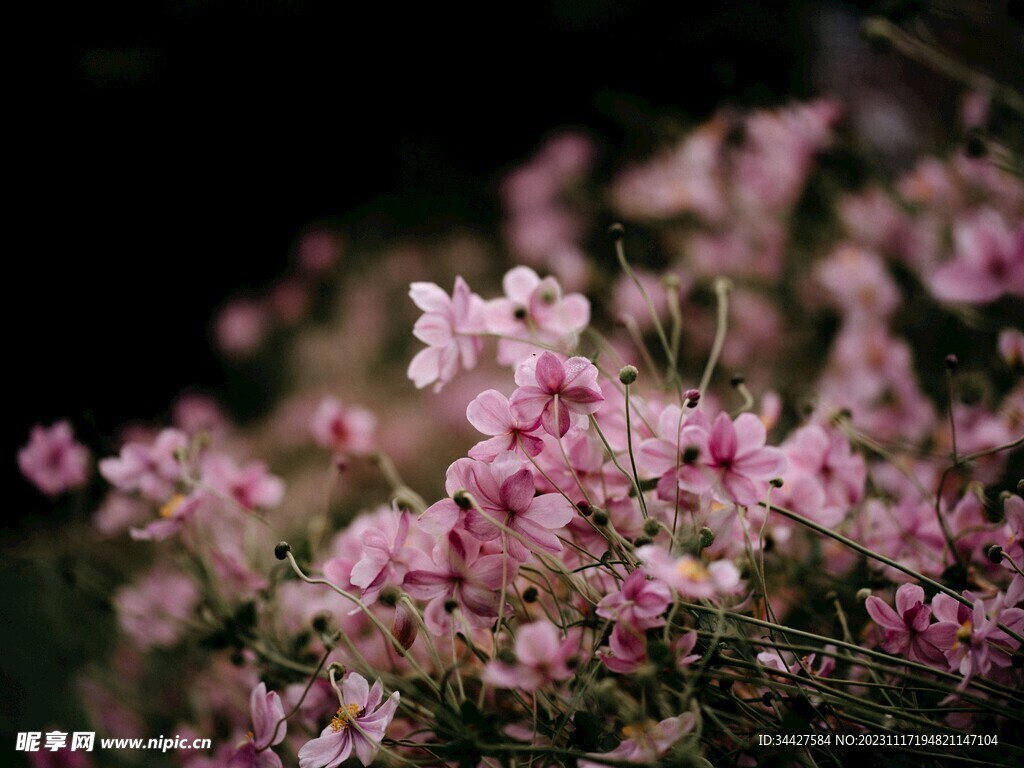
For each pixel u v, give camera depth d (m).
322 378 2.37
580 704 0.69
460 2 3.09
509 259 2.47
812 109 1.58
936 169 1.38
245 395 2.56
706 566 0.68
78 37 3.01
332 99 3.22
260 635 0.84
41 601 1.31
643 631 0.65
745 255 1.71
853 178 1.61
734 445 0.68
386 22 3.14
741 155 1.73
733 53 2.52
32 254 2.88
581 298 0.81
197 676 1.05
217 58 3.11
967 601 0.68
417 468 1.82
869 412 1.20
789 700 0.68
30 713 1.32
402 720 0.80
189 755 0.97
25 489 2.06
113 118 3.04
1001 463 0.95
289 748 0.86
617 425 0.75
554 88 3.10
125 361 2.86
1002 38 1.21
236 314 2.63
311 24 3.12
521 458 0.70
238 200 3.11
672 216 1.80
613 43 2.93
